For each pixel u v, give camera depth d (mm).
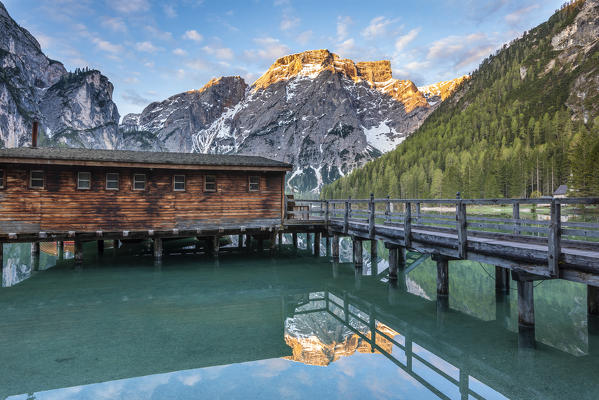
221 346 8164
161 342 8383
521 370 6867
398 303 12164
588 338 8453
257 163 19375
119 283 14898
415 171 126000
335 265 19109
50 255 21891
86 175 17469
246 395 5824
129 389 6020
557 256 7285
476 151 129000
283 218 20469
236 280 15641
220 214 19438
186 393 5883
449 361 7367
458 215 10141
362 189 144500
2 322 9883
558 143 109250
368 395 5875
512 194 89625
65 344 8234
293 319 10398
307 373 6758
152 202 18375
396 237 13578
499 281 13117
